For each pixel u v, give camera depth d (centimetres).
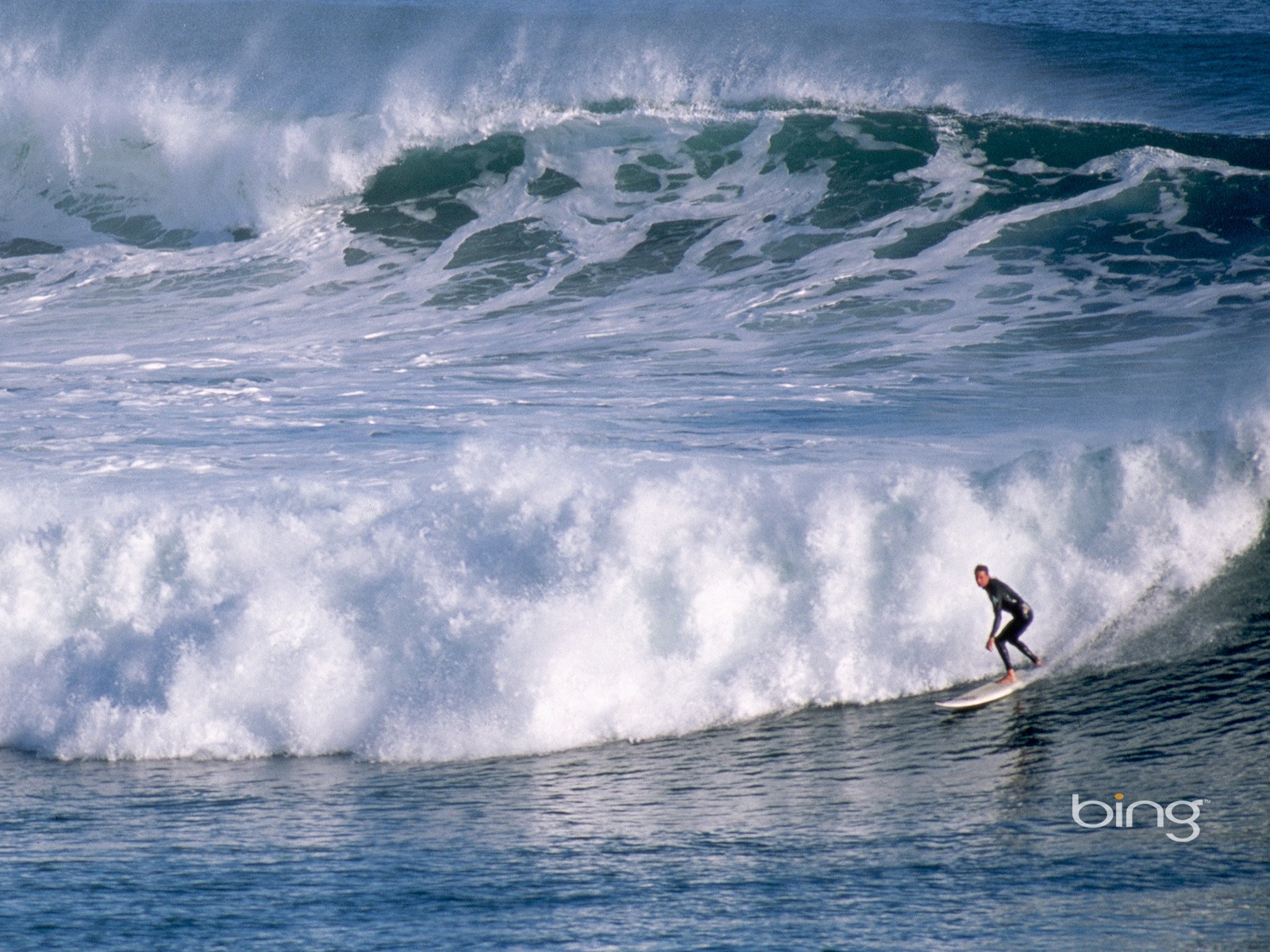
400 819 2966
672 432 4825
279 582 3622
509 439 4238
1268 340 5584
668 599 3578
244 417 5209
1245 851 2577
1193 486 3991
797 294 6781
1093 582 3831
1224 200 7431
